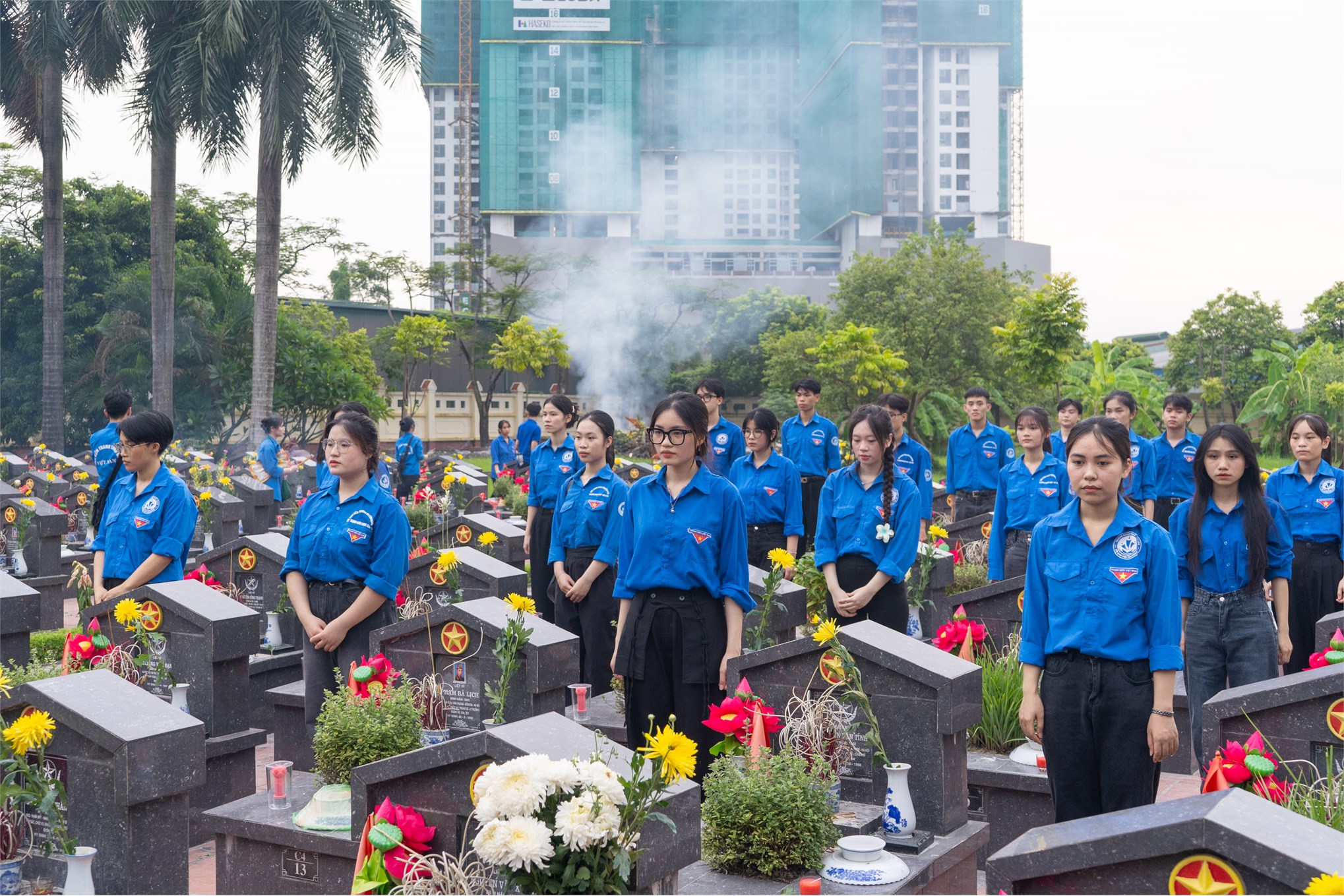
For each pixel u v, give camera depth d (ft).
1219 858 7.25
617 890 9.79
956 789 14.78
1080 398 134.41
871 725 14.75
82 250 108.58
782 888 12.46
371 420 17.51
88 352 105.91
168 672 18.75
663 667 15.26
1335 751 14.23
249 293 111.14
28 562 34.17
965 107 306.55
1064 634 12.99
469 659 18.02
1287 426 137.80
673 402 15.24
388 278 175.22
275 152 70.23
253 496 50.14
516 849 9.20
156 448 20.03
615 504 22.52
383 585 17.04
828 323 156.25
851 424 19.61
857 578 19.57
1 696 12.71
